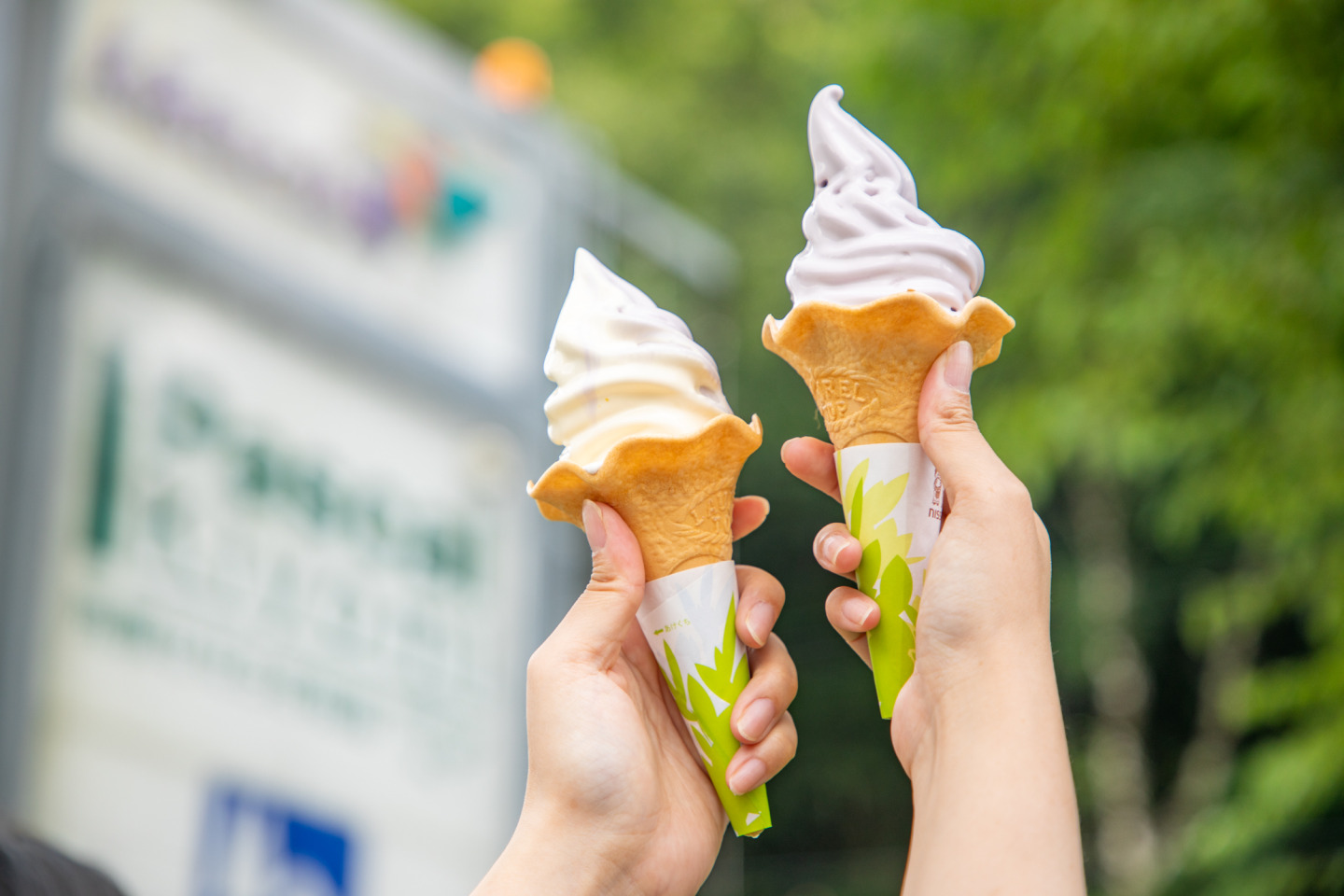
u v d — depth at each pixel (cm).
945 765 108
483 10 1088
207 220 331
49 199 292
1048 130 488
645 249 488
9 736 267
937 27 536
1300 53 387
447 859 362
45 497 281
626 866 124
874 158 138
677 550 132
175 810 299
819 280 132
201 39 338
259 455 337
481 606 390
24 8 293
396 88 393
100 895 133
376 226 379
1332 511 448
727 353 976
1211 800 884
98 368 301
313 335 354
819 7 1083
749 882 1022
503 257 417
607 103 1038
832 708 1008
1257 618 515
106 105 309
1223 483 505
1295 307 424
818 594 1009
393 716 357
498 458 400
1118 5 422
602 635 128
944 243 130
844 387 131
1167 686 1002
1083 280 533
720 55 1105
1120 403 505
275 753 324
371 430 369
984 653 110
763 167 1034
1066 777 104
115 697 291
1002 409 545
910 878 110
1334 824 569
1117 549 951
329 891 330
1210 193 482
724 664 131
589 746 124
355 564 356
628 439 125
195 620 312
